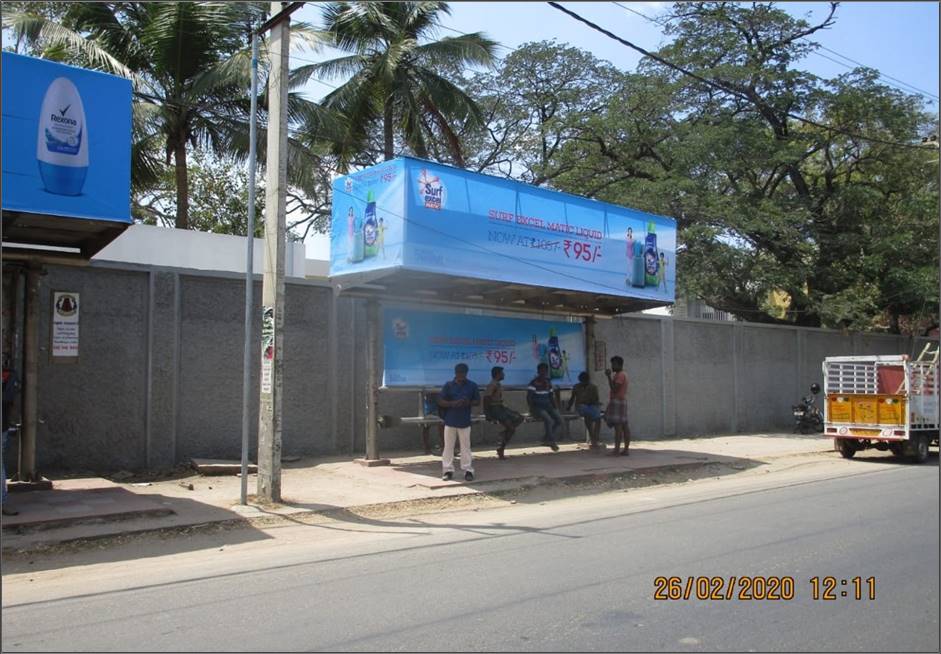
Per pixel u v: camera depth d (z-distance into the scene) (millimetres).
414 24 22031
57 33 15109
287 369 13805
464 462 12117
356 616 5844
